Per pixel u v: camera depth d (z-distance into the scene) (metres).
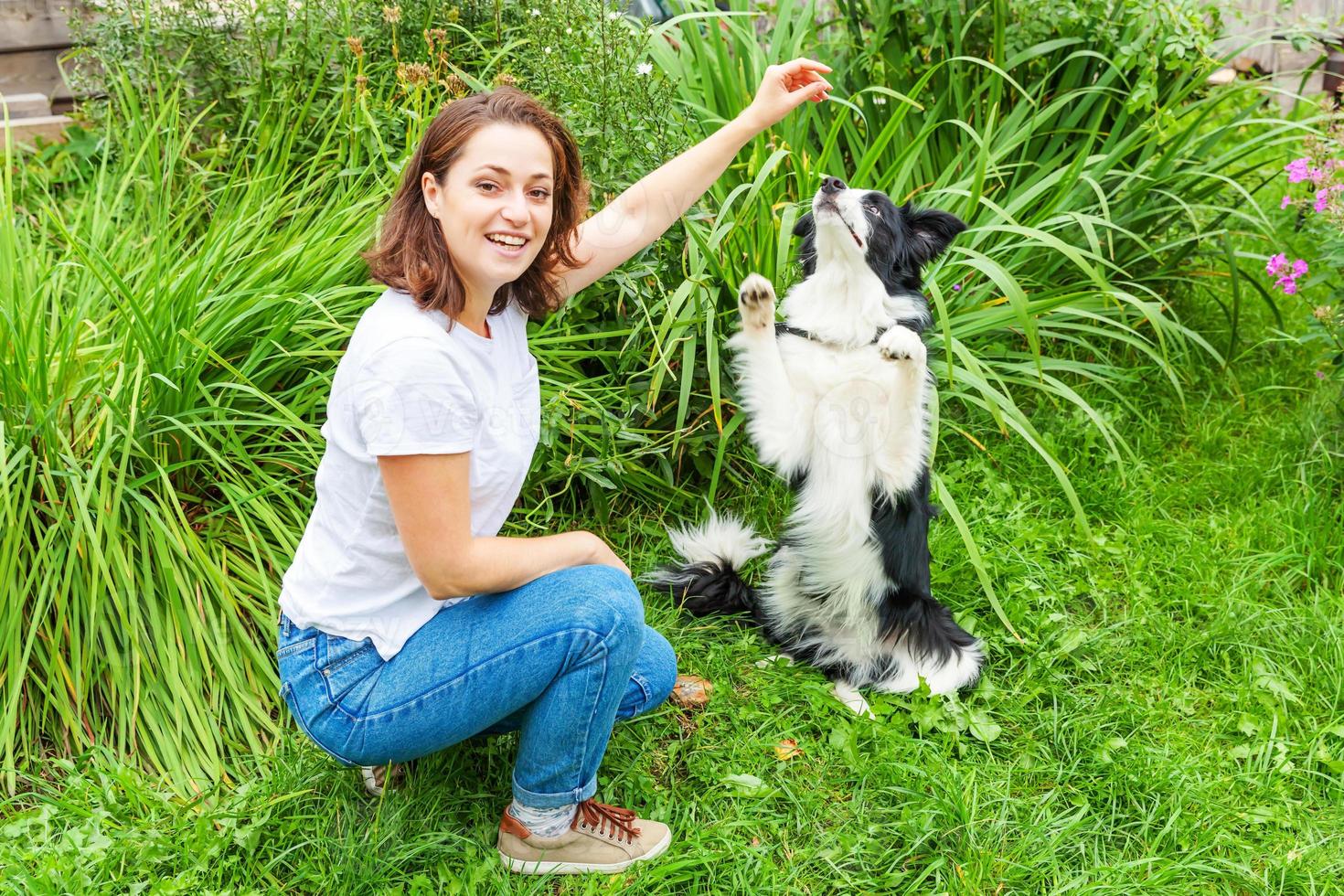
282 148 3.78
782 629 2.81
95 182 3.93
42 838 2.08
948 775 2.30
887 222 2.59
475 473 1.87
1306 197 4.09
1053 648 2.78
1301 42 4.31
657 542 3.13
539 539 1.95
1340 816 2.30
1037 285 3.92
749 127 2.39
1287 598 3.01
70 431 2.68
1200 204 4.21
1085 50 4.16
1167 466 3.61
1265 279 4.48
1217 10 4.32
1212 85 4.77
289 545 2.63
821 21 4.97
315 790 2.23
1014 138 3.92
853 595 2.62
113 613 2.46
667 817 2.22
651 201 2.35
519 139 1.77
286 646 2.00
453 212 1.77
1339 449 3.52
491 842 2.16
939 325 3.47
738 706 2.56
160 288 2.81
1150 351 3.66
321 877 2.02
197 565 2.52
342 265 3.00
